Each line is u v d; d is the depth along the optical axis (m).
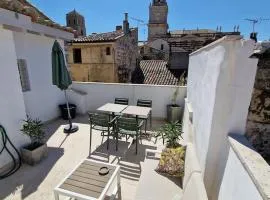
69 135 5.18
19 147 3.80
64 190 2.31
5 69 3.54
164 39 27.19
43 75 5.86
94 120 4.27
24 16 3.63
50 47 6.04
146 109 5.03
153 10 34.72
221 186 1.84
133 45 16.58
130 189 3.08
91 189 2.34
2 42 3.47
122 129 4.23
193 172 2.01
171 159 2.74
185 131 4.34
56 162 3.84
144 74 13.37
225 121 1.83
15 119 3.74
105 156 4.09
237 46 1.66
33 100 5.53
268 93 1.65
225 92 1.79
